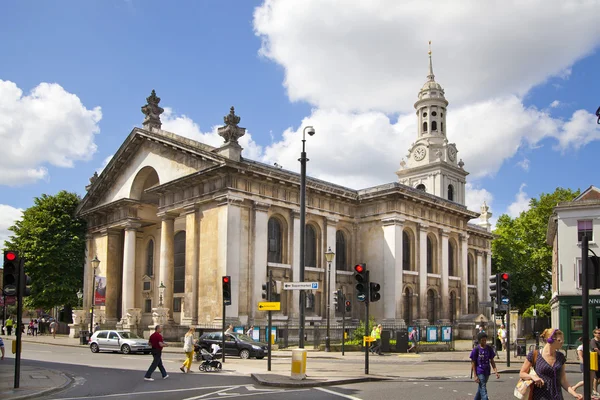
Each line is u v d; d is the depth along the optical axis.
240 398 15.95
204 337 32.94
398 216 51.50
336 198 51.59
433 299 56.19
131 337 35.91
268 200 45.31
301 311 23.84
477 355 13.38
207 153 43.47
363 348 38.09
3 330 63.34
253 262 43.25
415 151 85.00
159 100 52.69
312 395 16.55
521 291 76.00
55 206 61.66
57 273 59.12
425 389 18.06
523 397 9.41
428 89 87.00
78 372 23.58
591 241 42.28
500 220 81.94
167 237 47.84
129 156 53.72
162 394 16.91
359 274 22.56
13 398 15.69
